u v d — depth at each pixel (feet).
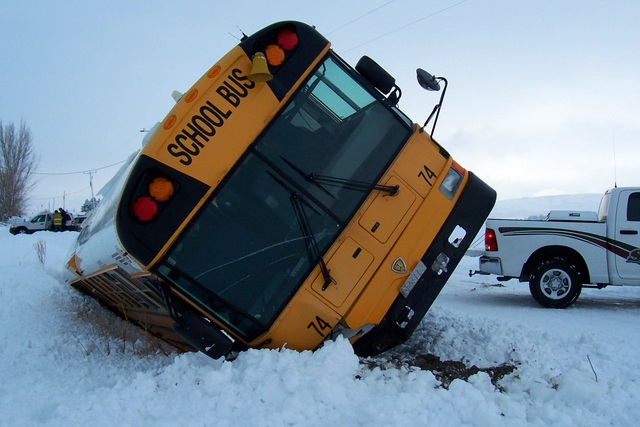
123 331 25.70
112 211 22.12
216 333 16.35
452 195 18.99
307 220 17.24
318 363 15.37
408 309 17.85
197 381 15.37
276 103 17.25
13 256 65.21
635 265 30.40
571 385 14.66
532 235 31.89
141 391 15.17
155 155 16.11
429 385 15.03
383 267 17.51
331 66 18.24
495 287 41.73
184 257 16.49
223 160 16.65
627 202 30.86
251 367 15.12
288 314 16.79
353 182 17.75
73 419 13.93
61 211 150.71
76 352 22.82
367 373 15.99
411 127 19.21
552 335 20.77
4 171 231.50
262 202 17.07
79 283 33.99
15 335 25.95
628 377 16.34
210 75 16.85
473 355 18.47
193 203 16.25
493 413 13.11
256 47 17.28
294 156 17.43
